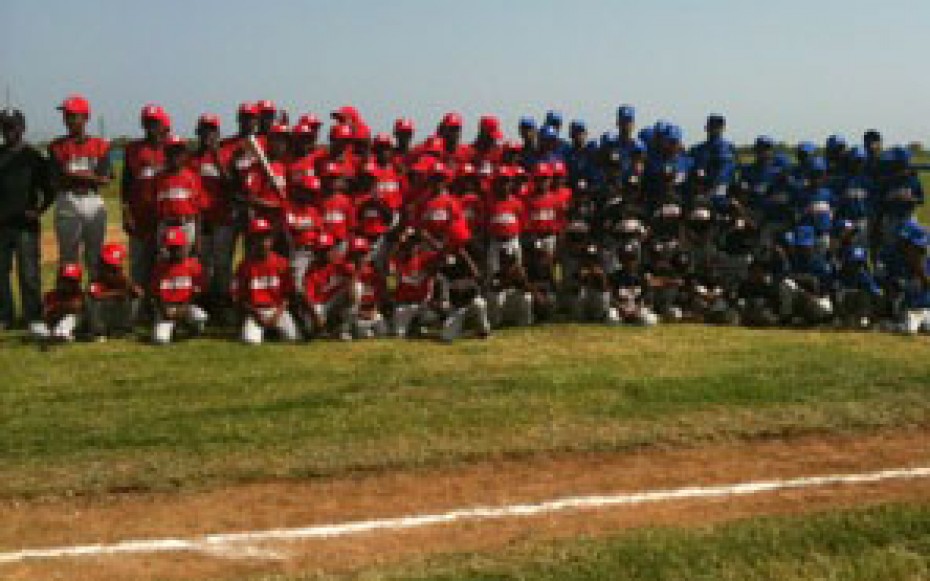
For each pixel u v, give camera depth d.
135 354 10.41
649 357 10.54
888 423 8.88
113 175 11.37
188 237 11.23
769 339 11.43
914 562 5.99
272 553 6.36
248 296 11.14
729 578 5.75
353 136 11.69
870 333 11.95
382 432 8.35
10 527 6.75
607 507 7.11
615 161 12.10
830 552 6.15
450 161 12.32
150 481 7.43
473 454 8.02
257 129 11.70
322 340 11.24
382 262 11.71
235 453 7.90
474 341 11.23
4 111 10.88
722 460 8.08
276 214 11.34
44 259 18.27
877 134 12.80
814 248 12.40
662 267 12.41
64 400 8.97
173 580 5.98
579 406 9.01
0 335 11.08
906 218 12.63
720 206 12.56
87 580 5.97
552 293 12.24
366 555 6.30
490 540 6.50
